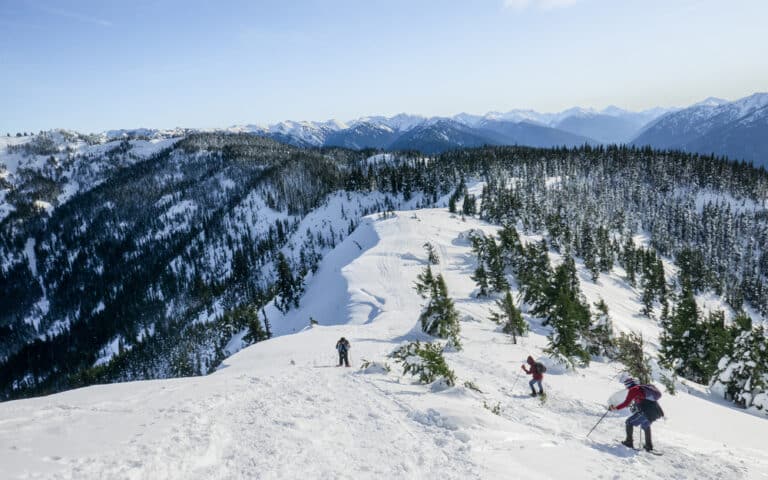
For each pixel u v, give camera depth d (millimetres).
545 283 44812
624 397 11406
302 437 8727
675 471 7969
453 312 29109
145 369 143750
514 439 9070
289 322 92188
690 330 37062
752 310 136125
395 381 15703
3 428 9047
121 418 9914
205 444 7922
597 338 23969
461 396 13031
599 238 136875
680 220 183375
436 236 110875
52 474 6293
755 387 22953
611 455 8727
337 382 15281
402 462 7547
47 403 12031
